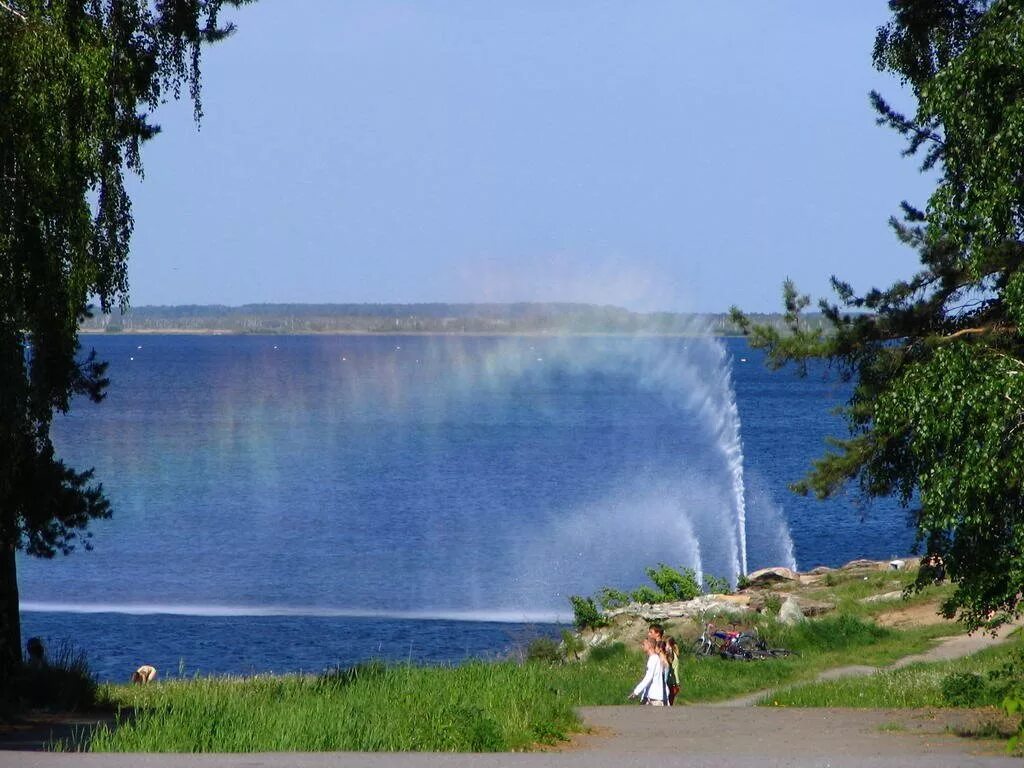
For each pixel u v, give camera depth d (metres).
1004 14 35.25
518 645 95.00
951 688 47.94
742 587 104.50
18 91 35.75
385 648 98.12
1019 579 34.84
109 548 158.25
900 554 156.25
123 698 52.59
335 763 26.42
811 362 66.19
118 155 43.47
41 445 56.88
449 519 187.25
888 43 53.81
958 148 36.50
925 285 64.31
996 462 32.28
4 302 36.53
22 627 107.44
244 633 104.56
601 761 27.09
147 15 47.62
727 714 47.44
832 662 71.50
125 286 43.50
